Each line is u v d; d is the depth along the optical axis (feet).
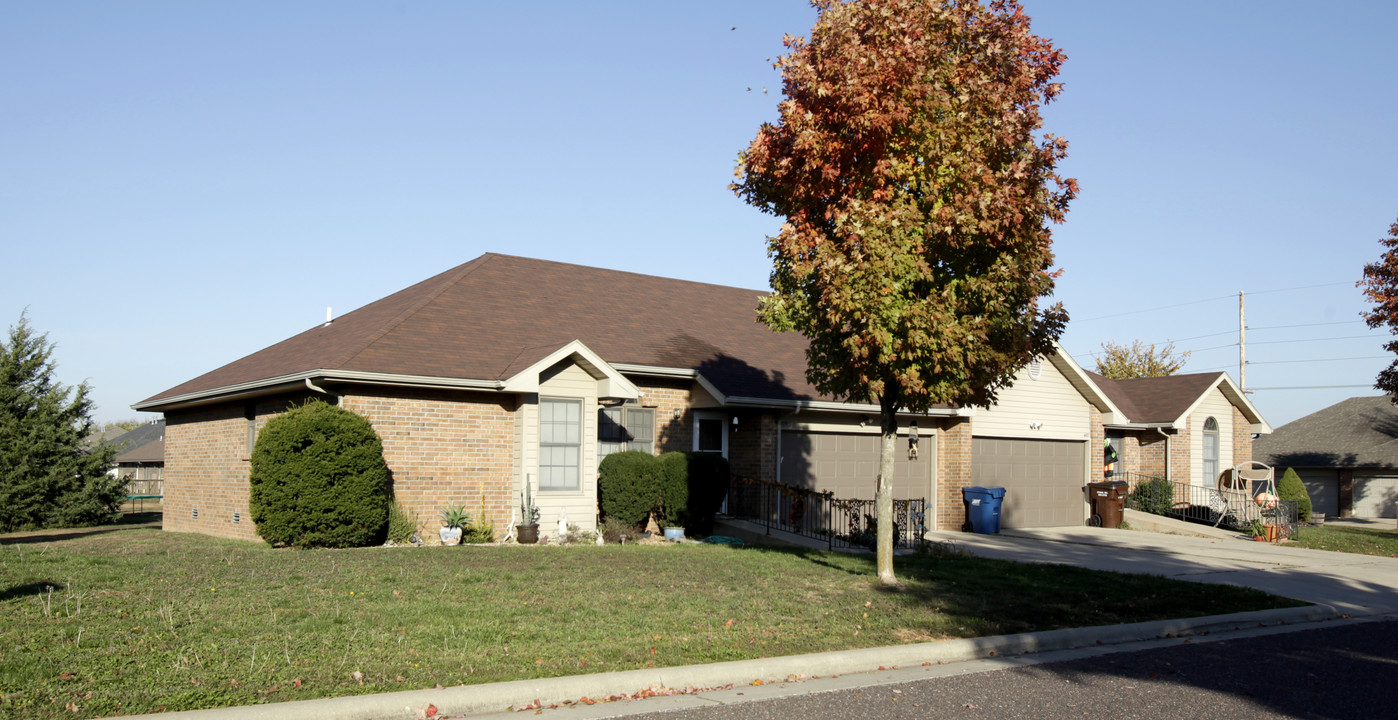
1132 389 103.65
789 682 26.37
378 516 51.78
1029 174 38.81
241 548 49.75
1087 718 22.97
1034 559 56.29
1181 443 95.71
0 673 22.49
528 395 57.31
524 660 25.88
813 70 38.68
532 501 56.95
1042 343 42.88
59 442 90.17
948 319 37.27
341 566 41.83
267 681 22.85
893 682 26.50
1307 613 39.81
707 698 24.27
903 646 29.68
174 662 24.09
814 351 42.86
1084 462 87.92
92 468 90.74
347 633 28.19
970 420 75.66
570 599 35.29
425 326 59.77
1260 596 42.83
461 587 37.17
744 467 65.87
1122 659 30.48
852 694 24.98
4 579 35.01
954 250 39.47
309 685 22.67
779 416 65.77
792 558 50.31
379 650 26.27
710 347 70.28
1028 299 40.37
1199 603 40.50
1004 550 61.31
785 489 61.77
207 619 29.40
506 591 36.63
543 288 71.87
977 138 39.04
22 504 84.79
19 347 90.79
